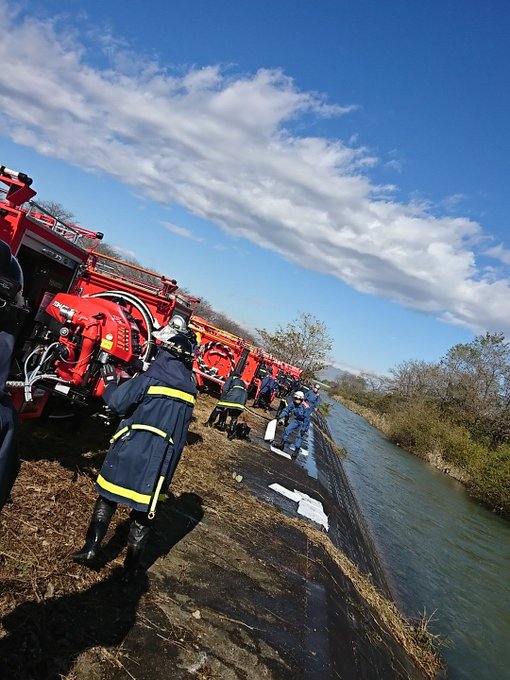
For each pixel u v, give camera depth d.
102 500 3.98
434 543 15.24
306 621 4.90
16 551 3.80
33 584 3.54
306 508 8.97
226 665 3.69
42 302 5.88
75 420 6.59
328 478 13.98
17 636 3.06
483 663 8.52
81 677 3.00
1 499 1.71
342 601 6.24
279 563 5.97
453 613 10.34
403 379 67.50
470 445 34.47
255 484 8.95
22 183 4.79
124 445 3.88
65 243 5.82
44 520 4.36
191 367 4.23
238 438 12.22
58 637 3.20
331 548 7.78
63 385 5.48
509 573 14.51
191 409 4.09
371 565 10.05
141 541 3.99
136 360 6.21
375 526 14.95
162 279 8.28
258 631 4.31
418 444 37.84
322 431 27.45
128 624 3.62
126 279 8.98
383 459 30.12
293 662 4.11
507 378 43.59
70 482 5.22
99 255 8.16
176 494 6.64
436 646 8.34
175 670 3.41
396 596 10.10
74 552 4.09
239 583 5.00
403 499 20.42
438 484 27.41
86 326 5.66
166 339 4.17
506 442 38.66
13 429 1.67
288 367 26.22
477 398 43.84
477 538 17.62
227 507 7.04
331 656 4.54
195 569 4.89
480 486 26.00
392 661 6.02
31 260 5.86
